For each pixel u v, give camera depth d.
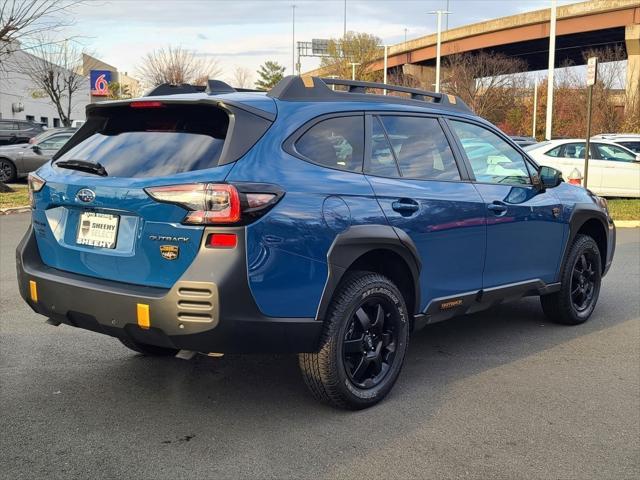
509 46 57.84
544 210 5.20
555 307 5.74
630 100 36.06
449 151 4.60
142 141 3.74
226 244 3.24
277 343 3.44
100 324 3.52
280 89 3.86
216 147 3.47
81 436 3.54
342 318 3.69
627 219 13.11
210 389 4.23
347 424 3.74
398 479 3.14
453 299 4.46
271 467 3.23
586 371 4.70
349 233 3.66
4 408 3.88
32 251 4.01
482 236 4.61
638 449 3.50
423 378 4.52
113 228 3.57
